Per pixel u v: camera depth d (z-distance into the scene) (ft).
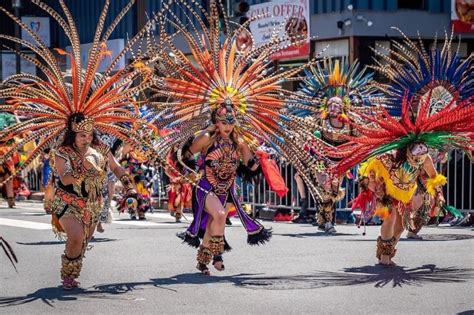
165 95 37.14
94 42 34.12
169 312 29.50
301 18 84.33
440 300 30.96
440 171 55.83
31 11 124.47
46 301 31.58
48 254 43.39
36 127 33.55
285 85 82.07
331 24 83.97
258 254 42.47
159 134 37.35
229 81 37.35
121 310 29.94
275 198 62.69
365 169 38.22
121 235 51.06
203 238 37.06
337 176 38.55
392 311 29.22
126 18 109.40
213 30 37.91
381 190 37.73
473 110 36.45
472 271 37.06
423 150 36.73
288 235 50.65
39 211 68.59
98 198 33.91
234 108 36.76
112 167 35.09
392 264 38.78
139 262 40.47
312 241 47.57
